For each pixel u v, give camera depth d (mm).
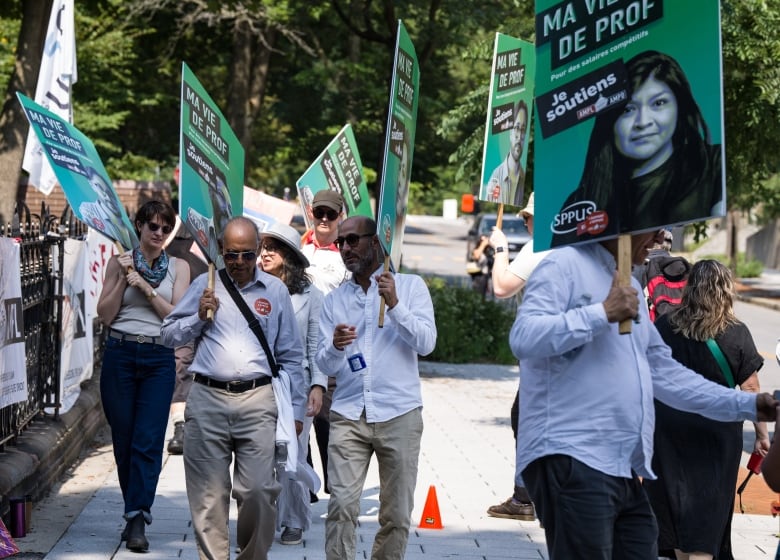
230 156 8383
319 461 12680
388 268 7078
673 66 4953
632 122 5094
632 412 5332
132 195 27469
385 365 7184
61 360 11406
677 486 7750
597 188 5219
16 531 8766
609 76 5180
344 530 7156
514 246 43438
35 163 15523
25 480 9648
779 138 17578
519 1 18672
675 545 7809
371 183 30141
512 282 9070
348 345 7215
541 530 9742
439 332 22594
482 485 11469
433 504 9766
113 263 8969
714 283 7875
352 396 7199
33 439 10320
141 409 8883
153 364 8930
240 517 7371
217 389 7344
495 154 9312
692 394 5797
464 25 23672
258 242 7496
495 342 22969
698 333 7879
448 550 8992
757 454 8742
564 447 5297
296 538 8984
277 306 7566
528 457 5414
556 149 5398
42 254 10898
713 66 4797
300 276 9078
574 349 5340
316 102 32125
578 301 5371
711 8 4801
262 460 7301
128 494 8711
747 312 40125
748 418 5727
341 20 26609
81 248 12562
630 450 5332
